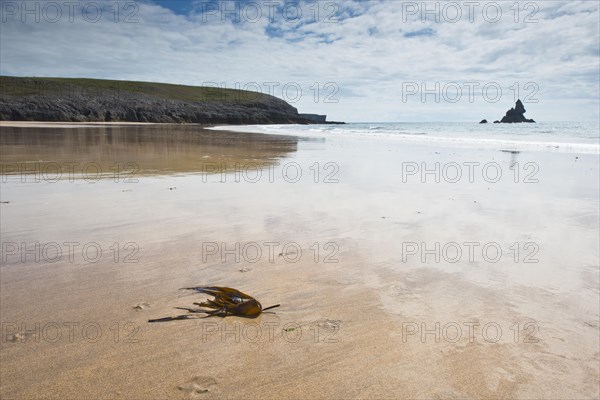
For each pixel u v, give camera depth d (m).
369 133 39.81
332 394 2.58
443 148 20.88
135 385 2.61
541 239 5.63
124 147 19.66
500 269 4.57
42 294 3.79
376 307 3.69
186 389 2.59
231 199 8.06
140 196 8.20
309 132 42.84
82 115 72.94
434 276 4.38
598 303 3.77
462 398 2.56
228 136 32.59
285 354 2.96
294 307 3.68
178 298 3.77
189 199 8.01
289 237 5.64
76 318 3.38
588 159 15.26
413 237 5.70
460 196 8.58
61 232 5.69
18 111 65.81
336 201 8.01
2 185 9.15
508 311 3.63
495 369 2.83
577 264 4.71
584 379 2.74
